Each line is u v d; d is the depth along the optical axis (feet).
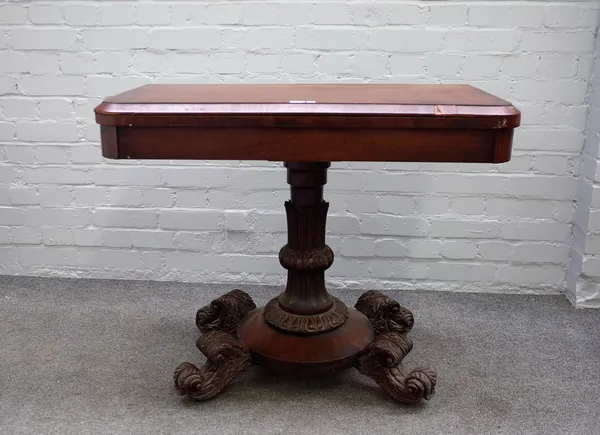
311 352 5.10
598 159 6.39
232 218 7.19
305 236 5.27
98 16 6.66
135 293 7.08
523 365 5.58
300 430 4.63
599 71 6.33
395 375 4.95
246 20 6.62
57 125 7.00
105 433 4.55
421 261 7.20
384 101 4.21
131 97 4.44
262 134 4.11
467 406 4.95
